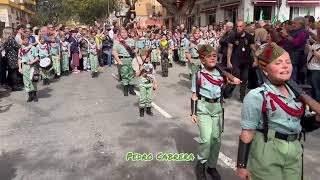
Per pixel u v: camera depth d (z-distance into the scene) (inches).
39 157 240.4
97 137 277.0
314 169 211.9
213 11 1284.4
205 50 189.2
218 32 694.5
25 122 326.3
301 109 122.0
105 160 232.2
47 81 536.1
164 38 719.1
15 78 488.4
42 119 334.6
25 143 268.7
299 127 123.3
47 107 383.6
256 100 121.4
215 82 190.7
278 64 118.3
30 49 402.3
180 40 765.3
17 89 495.2
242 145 124.6
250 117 122.6
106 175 210.4
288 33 354.0
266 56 120.6
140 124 309.3
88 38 682.8
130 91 442.9
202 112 191.9
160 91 458.0
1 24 626.8
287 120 120.7
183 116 333.1
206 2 1339.8
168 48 692.1
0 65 496.1
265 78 124.8
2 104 405.4
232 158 228.8
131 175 209.8
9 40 485.1
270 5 1039.0
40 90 488.4
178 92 450.0
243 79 375.9
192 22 1531.7
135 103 391.9
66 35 682.2
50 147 258.2
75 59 684.7
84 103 397.1
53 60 605.3
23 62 403.9
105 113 350.0
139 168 219.1
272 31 358.9
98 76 625.6
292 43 348.5
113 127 302.0
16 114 357.4
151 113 339.6
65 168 221.5
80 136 280.7
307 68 339.6
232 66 370.0
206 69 193.0
